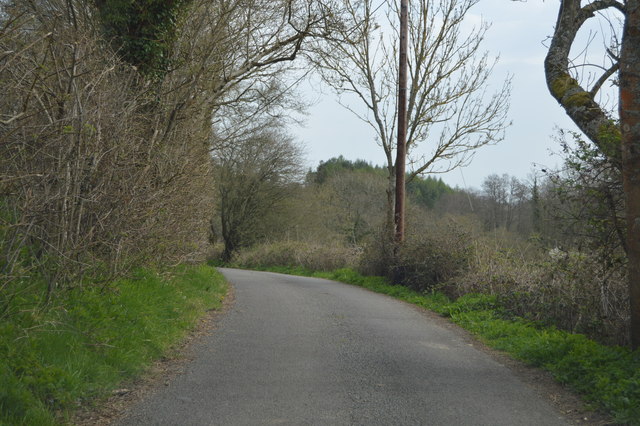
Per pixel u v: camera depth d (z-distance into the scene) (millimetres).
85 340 6164
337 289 16297
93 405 5055
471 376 6387
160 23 12273
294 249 34844
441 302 12922
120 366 5996
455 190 78438
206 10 13992
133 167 8609
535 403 5441
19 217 6348
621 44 6797
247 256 40781
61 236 7078
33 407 4488
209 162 13891
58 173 6645
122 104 8477
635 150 6594
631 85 6617
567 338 7445
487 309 10984
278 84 19859
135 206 8531
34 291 6566
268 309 11234
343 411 5062
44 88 6465
